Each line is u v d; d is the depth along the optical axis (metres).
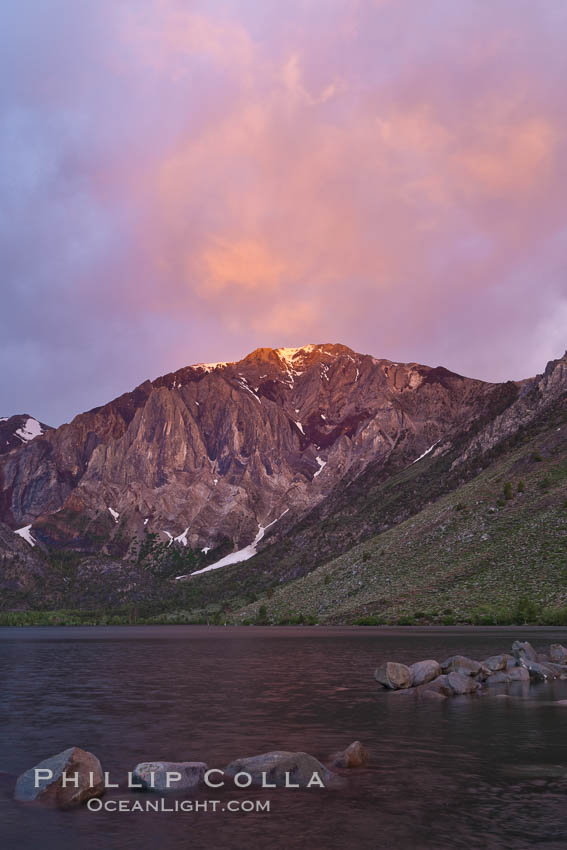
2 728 38.03
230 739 34.00
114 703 48.66
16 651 129.00
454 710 42.34
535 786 24.62
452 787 24.56
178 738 34.50
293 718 40.12
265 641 142.38
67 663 93.75
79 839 20.03
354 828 20.47
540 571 184.88
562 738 33.16
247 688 56.88
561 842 18.92
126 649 132.62
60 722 40.06
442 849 18.55
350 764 27.73
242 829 20.69
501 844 18.81
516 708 42.84
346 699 48.53
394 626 182.38
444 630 153.88
